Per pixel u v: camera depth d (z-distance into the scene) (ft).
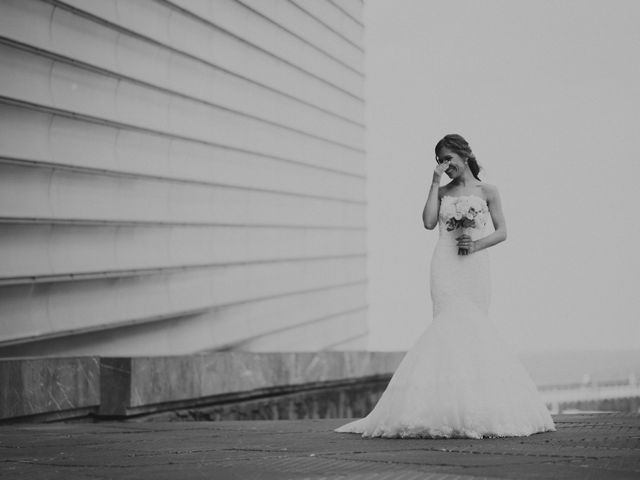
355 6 120.47
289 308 95.86
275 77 90.53
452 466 16.20
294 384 59.21
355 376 68.28
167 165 67.87
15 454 21.02
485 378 22.48
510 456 17.76
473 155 24.44
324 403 63.93
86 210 57.82
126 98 61.93
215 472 16.10
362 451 19.40
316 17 103.65
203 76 73.41
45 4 52.65
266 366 55.62
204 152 74.38
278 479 14.78
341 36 114.21
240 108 81.41
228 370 51.03
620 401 226.79
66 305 56.39
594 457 17.22
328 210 109.70
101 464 18.16
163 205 67.72
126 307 63.00
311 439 23.26
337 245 113.09
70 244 56.54
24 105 51.57
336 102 112.37
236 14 79.56
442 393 22.31
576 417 29.60
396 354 76.43
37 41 52.19
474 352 22.84
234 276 80.94
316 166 104.68
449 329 23.22
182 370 46.16
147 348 66.80
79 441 24.81
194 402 48.16
